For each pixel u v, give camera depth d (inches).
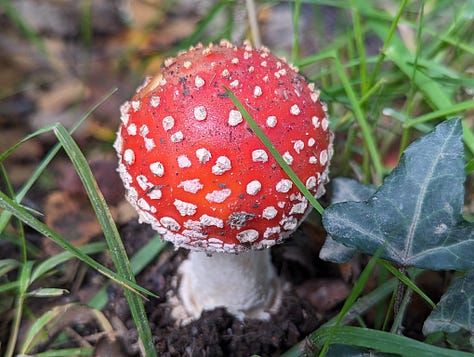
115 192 9.5
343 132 9.8
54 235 5.8
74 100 11.6
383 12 10.0
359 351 5.8
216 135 5.5
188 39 10.3
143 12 14.1
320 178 6.1
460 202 5.7
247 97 5.6
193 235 6.0
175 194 5.7
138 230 9.1
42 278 8.0
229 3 10.6
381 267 7.5
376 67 8.3
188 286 8.2
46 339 7.3
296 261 8.5
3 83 11.9
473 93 9.2
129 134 5.9
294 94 5.9
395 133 9.3
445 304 5.8
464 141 7.3
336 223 5.9
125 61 12.8
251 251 7.3
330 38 13.2
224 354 7.4
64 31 13.7
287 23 13.9
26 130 10.9
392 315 7.5
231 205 5.6
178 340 7.5
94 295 8.1
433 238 5.7
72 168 10.0
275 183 5.6
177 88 5.7
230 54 6.0
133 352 7.3
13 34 13.2
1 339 7.4
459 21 9.1
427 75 7.8
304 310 8.0
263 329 7.7
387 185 5.9
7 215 6.9
